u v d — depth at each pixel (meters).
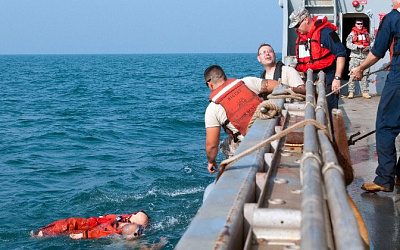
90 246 10.53
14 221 12.46
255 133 4.37
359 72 6.13
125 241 10.63
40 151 22.00
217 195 2.85
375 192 6.18
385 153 5.96
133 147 22.44
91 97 48.44
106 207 13.41
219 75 6.28
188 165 17.66
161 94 50.75
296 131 4.39
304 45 8.80
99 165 18.73
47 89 58.84
